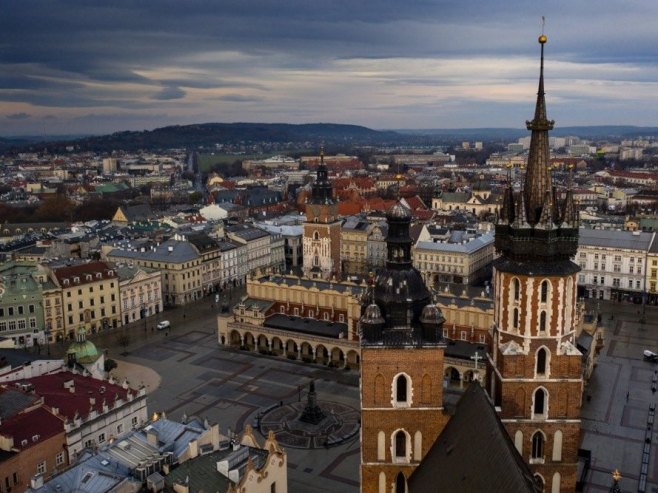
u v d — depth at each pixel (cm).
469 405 7088
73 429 10575
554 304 7000
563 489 7425
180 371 17075
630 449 12456
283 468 9069
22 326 19175
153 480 8088
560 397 7212
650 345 18762
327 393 15550
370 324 7394
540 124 6788
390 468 7738
